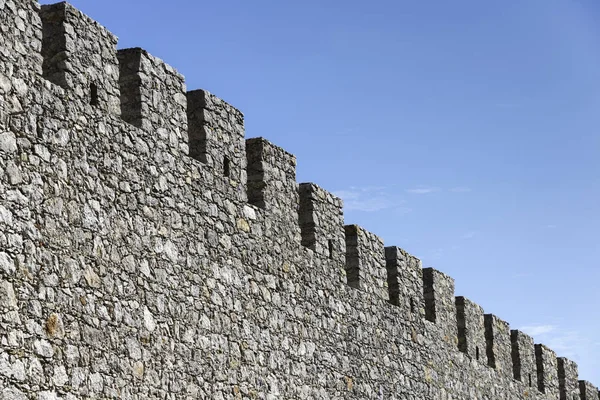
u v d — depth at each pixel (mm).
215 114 19672
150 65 18109
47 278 15320
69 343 15547
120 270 16734
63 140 15969
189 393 17859
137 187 17359
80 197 16141
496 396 30797
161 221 17797
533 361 34406
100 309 16203
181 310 17953
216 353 18672
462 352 28938
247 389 19344
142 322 17031
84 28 16797
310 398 21234
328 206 23031
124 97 17875
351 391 22766
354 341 23219
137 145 17500
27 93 15430
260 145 21016
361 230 24391
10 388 14531
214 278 18922
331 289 22625
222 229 19344
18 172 15094
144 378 16906
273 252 20781
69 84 16281
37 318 15062
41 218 15367
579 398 38312
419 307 26703
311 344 21547
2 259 14656
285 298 20906
